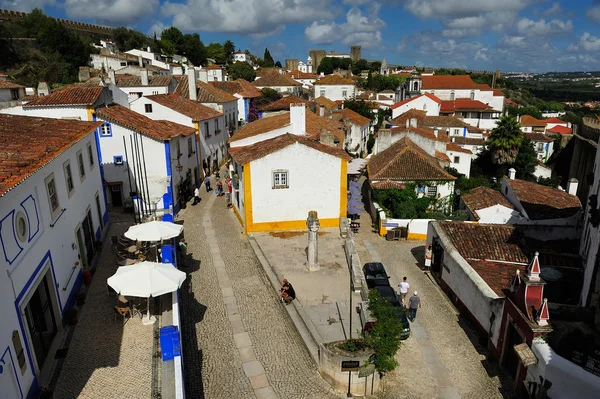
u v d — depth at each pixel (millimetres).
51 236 15008
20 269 11953
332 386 14719
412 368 16688
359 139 58125
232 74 102312
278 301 19453
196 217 30625
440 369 16719
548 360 13641
